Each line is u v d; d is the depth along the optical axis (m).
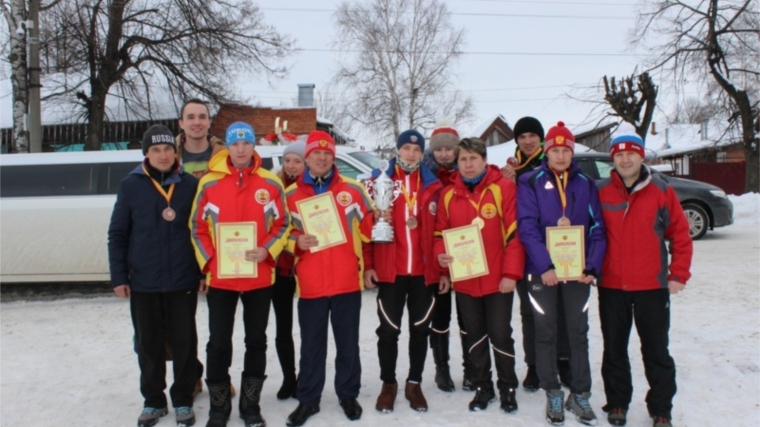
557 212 3.89
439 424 3.88
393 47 38.38
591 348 5.24
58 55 18.97
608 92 26.31
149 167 3.93
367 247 4.23
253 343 3.92
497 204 4.04
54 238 7.51
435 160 4.73
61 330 6.36
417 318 4.16
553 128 3.95
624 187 3.79
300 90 31.03
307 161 4.04
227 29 19.61
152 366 3.94
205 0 19.28
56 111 20.50
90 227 7.50
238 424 3.97
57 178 7.67
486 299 4.08
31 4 13.81
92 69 19.53
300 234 4.01
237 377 4.89
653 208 3.72
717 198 11.13
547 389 3.88
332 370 5.01
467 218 4.05
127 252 3.93
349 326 4.04
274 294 4.31
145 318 3.89
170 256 3.87
